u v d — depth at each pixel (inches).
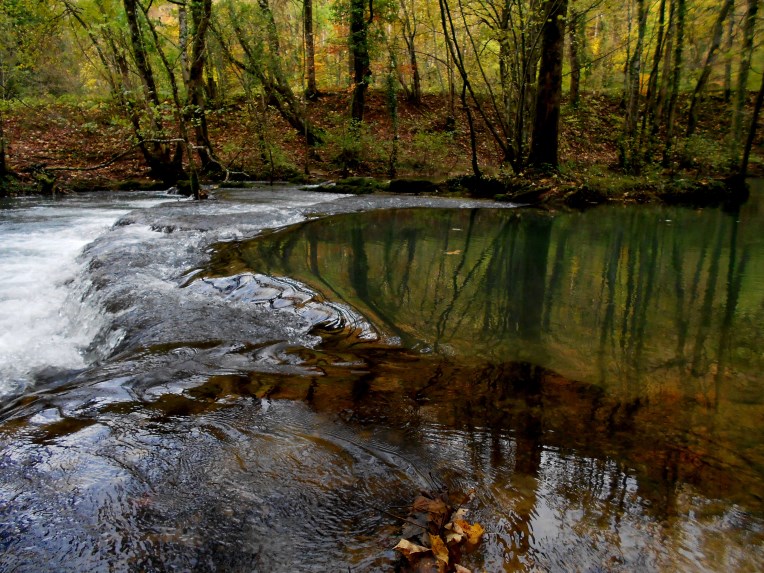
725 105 836.0
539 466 74.2
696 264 222.8
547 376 108.7
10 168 455.8
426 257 226.5
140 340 126.2
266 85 579.8
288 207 358.0
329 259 215.8
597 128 808.3
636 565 55.5
